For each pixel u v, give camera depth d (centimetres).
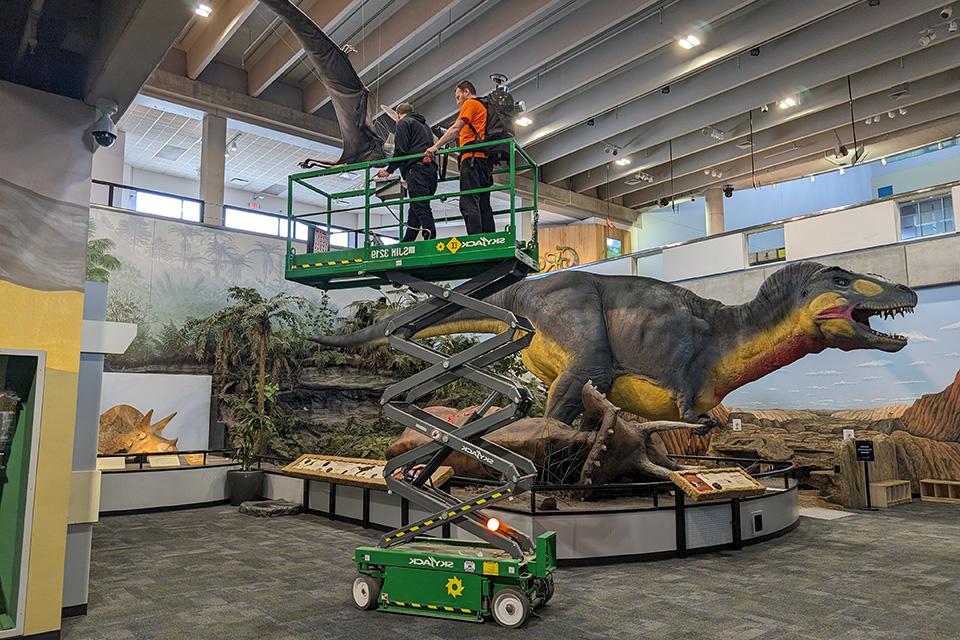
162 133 1653
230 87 1437
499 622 443
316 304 1552
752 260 1384
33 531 403
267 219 2127
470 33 1231
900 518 884
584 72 1299
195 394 1284
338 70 538
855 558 642
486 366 504
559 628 438
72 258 432
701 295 1334
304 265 527
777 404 1229
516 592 440
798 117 1516
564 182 2005
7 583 415
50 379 416
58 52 469
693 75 1388
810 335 801
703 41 1226
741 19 1169
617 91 1380
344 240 2184
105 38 434
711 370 848
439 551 485
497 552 482
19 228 413
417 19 1158
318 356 1470
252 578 566
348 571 591
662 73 1300
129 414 1162
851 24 1143
